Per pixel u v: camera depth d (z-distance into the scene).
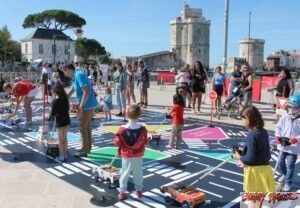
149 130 11.62
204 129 12.22
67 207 5.82
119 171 6.83
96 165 7.95
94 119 13.52
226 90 18.62
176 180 7.20
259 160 4.96
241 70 15.23
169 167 8.02
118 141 6.12
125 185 6.15
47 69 19.12
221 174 7.59
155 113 15.46
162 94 24.39
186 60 84.81
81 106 8.32
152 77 41.53
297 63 87.25
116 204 5.99
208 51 88.06
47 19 80.94
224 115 15.08
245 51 75.88
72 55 81.38
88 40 83.38
